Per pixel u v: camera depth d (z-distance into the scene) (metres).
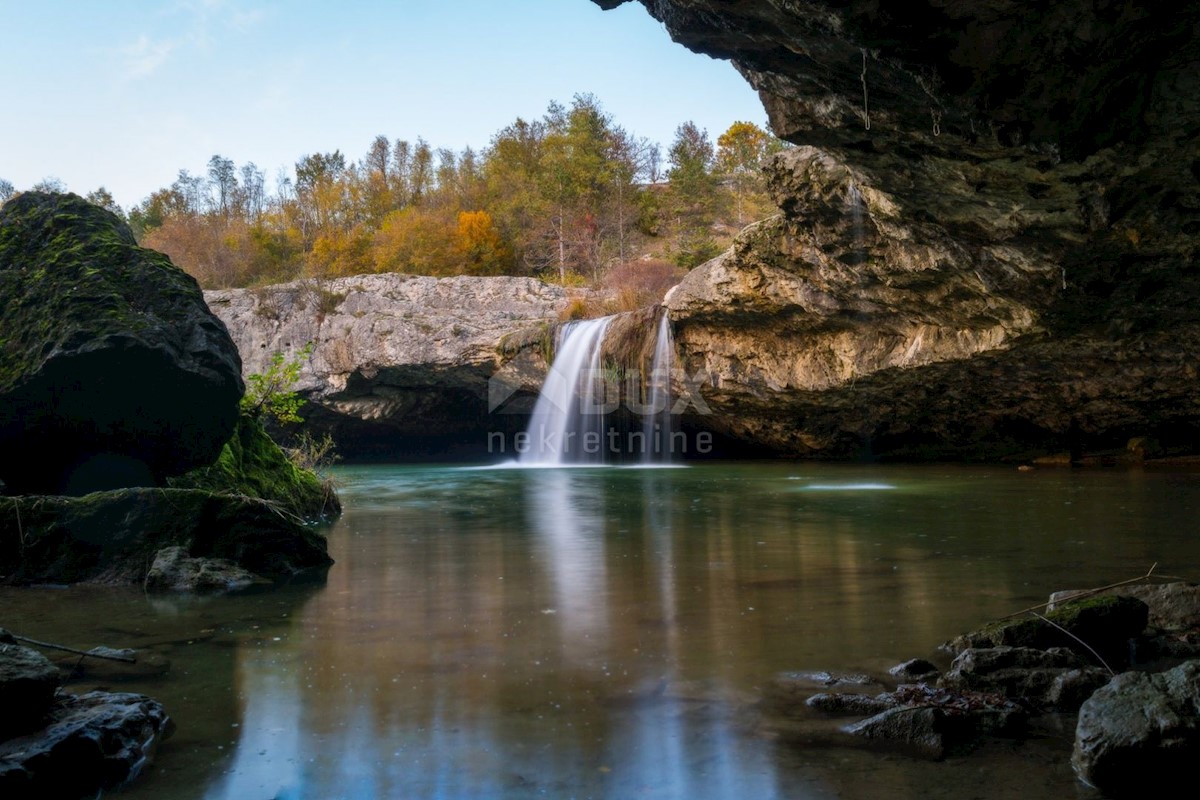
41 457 7.55
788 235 15.69
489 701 3.37
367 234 44.94
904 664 3.69
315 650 4.19
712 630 4.44
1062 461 18.47
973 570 6.05
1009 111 6.77
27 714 2.92
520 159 49.41
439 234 39.44
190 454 7.97
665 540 8.01
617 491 14.27
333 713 3.26
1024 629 3.94
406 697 3.43
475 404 27.55
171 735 3.07
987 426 20.08
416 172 58.03
